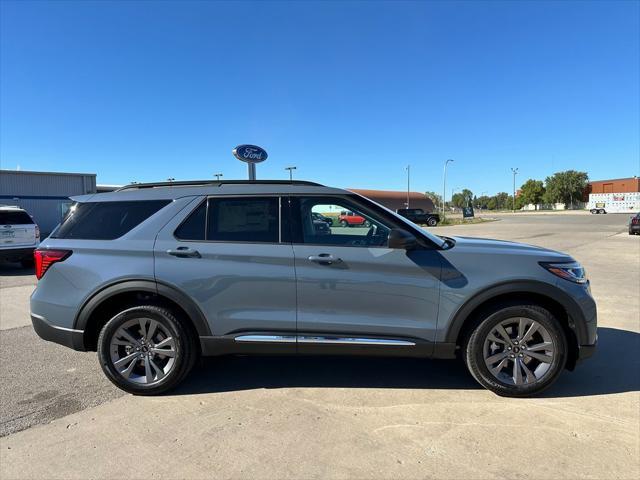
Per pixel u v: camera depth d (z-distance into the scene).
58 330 3.94
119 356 3.92
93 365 4.65
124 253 3.84
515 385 3.71
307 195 3.90
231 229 3.86
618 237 22.19
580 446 3.01
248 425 3.34
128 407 3.67
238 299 3.76
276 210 3.87
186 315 3.89
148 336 3.89
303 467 2.81
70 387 4.08
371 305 3.70
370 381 4.15
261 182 4.04
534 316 3.66
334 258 3.68
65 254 3.95
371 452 2.96
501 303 3.74
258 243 3.79
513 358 3.74
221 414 3.53
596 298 7.81
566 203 107.69
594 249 16.33
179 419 3.45
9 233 11.55
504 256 3.72
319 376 4.28
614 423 3.32
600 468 2.77
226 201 3.92
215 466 2.83
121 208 4.04
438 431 3.23
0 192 26.31
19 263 14.38
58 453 2.99
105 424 3.38
